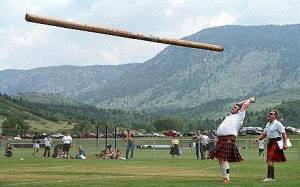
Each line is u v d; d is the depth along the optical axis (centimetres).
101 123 17462
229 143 1566
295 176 1828
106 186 1458
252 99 1606
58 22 1024
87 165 2562
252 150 5438
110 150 3656
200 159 3325
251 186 1441
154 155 4253
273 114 1627
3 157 3775
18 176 1866
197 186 1445
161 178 1739
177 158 3559
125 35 1121
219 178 1747
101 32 1089
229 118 1583
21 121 13225
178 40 1194
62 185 1494
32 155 4300
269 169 1622
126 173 2011
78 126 15750
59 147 3816
